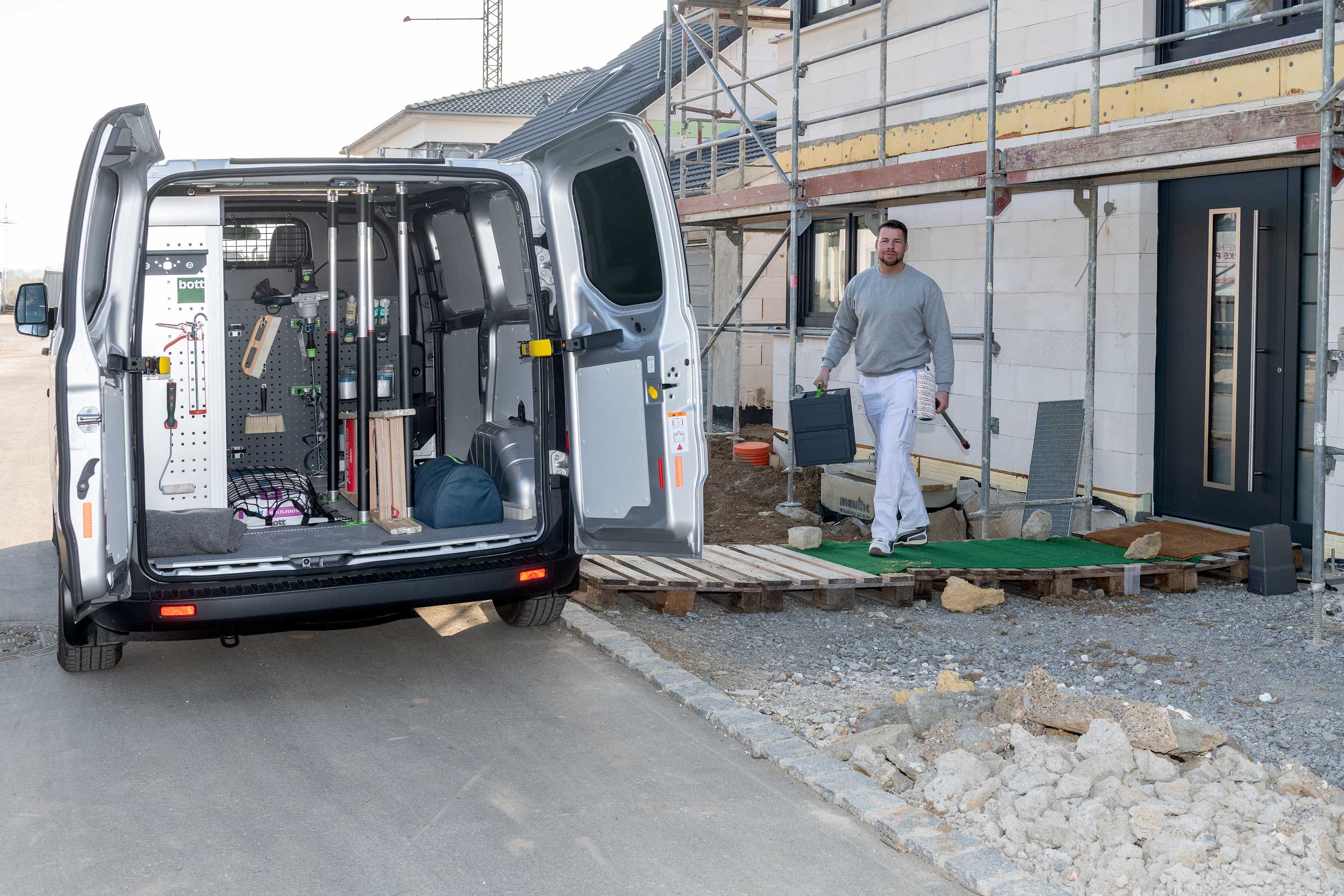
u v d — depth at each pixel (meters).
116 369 4.25
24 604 6.28
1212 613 6.07
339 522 5.57
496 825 3.65
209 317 4.90
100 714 4.63
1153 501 7.56
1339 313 6.39
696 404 4.70
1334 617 5.94
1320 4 5.26
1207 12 7.03
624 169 4.86
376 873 3.35
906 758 4.00
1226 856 3.21
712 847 3.50
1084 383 7.87
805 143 10.92
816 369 11.04
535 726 4.49
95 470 4.11
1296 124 5.35
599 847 3.50
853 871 3.36
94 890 3.26
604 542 5.03
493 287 5.90
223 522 4.71
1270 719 4.52
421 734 4.41
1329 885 3.08
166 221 4.84
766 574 6.22
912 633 5.80
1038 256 8.20
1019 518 8.21
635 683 4.99
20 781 3.99
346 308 6.45
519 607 5.66
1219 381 7.13
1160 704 4.69
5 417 16.23
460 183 5.26
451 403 6.60
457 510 5.27
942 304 6.68
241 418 6.30
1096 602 6.32
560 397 5.08
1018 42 8.45
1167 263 7.36
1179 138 5.89
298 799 3.84
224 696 4.85
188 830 3.62
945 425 9.22
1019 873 3.24
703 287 15.38
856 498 9.33
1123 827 3.36
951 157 7.39
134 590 4.40
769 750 4.16
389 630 5.81
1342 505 6.45
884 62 8.66
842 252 10.80
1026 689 4.21
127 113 4.24
